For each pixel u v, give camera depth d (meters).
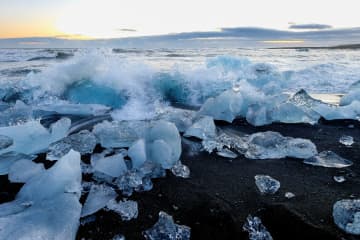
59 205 1.82
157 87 5.43
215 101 4.12
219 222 1.79
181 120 3.65
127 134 2.96
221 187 2.26
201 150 3.02
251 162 2.73
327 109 4.04
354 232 1.63
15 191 2.19
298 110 3.92
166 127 2.87
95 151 2.92
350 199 2.02
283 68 9.52
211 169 2.59
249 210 1.94
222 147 3.06
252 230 1.72
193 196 2.13
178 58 14.40
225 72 6.40
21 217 1.70
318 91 6.07
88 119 4.15
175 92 5.47
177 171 2.52
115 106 4.94
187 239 1.68
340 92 5.94
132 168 2.52
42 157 2.77
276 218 1.78
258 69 6.94
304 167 2.60
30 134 2.93
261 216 1.85
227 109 4.01
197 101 5.42
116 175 2.36
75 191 2.06
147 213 1.93
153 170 2.42
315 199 2.04
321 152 2.86
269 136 3.13
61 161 2.21
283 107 3.98
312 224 1.69
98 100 5.02
